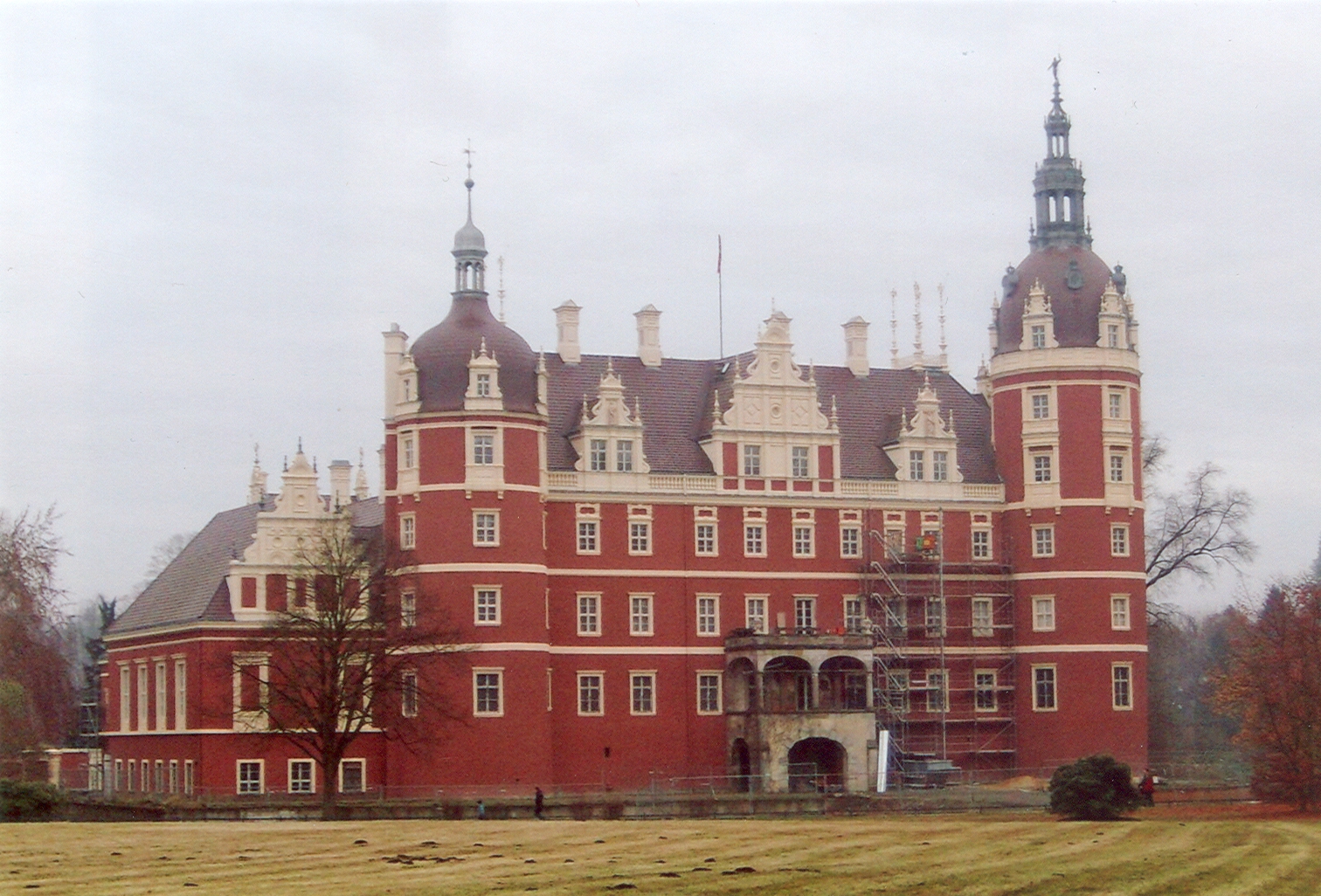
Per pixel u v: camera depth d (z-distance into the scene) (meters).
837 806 110.00
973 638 133.75
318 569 111.31
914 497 133.62
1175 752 151.00
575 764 124.12
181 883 65.62
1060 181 136.00
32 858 75.00
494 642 119.88
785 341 132.38
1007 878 67.44
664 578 127.56
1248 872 69.69
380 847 79.38
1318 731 103.69
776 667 127.69
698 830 90.69
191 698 121.38
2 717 119.31
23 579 122.31
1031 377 134.00
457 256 124.19
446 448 120.81
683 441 131.38
